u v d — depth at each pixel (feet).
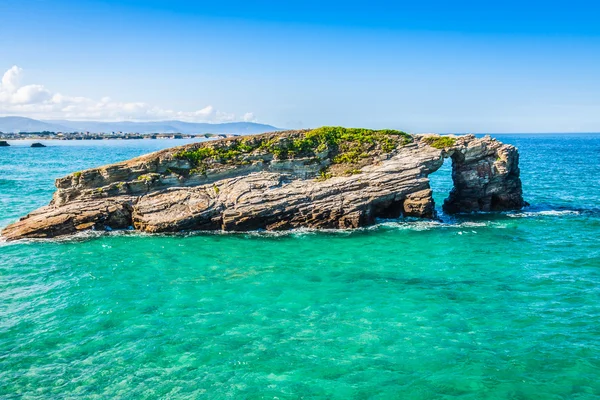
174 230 105.60
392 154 120.47
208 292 72.33
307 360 52.70
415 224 112.06
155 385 48.11
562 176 215.31
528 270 81.30
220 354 54.03
